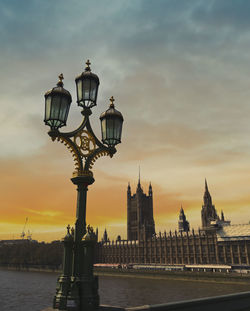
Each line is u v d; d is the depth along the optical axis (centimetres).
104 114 893
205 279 11150
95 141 858
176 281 11669
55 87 778
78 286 700
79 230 765
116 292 8319
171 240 17525
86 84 848
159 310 721
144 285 10181
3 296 7644
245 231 14200
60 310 674
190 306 778
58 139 769
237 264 13575
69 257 741
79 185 810
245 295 933
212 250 15200
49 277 14675
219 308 838
